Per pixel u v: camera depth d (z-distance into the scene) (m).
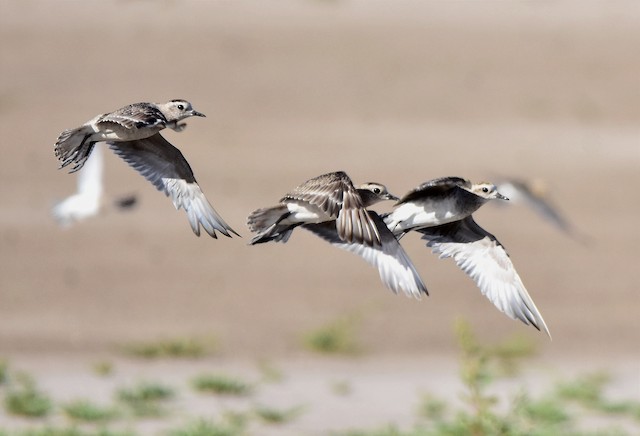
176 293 22.89
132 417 16.61
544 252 25.72
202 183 27.44
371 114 31.59
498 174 27.67
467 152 29.84
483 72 33.97
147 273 23.66
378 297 22.98
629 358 20.75
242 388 17.75
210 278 23.59
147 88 32.16
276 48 34.47
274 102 31.88
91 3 36.38
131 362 19.25
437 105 32.25
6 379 17.88
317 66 33.75
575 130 31.56
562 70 34.25
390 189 27.67
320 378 18.69
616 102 33.03
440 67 34.06
